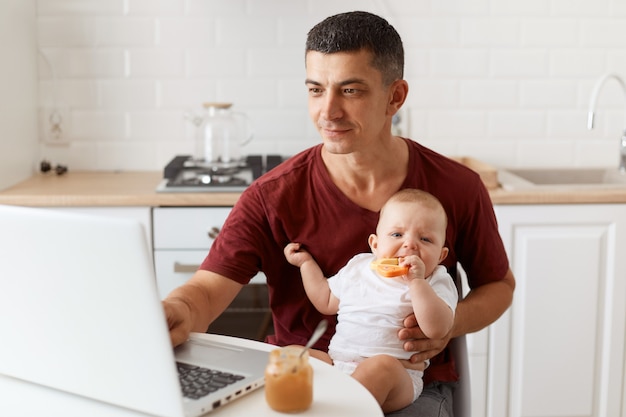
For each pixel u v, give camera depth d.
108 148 3.37
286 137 3.38
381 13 3.31
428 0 3.31
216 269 1.83
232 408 1.29
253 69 3.33
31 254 1.22
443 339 1.75
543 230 2.84
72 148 3.36
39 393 1.36
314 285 1.84
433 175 1.89
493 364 2.88
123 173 3.33
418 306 1.68
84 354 1.26
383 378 1.65
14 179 3.05
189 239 2.81
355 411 1.28
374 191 1.87
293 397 1.27
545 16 3.34
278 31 3.31
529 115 3.40
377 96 1.72
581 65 3.38
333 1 3.30
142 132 3.36
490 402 2.90
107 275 1.18
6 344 1.35
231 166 3.08
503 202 2.81
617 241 2.85
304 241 1.87
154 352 1.20
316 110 1.73
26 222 1.21
